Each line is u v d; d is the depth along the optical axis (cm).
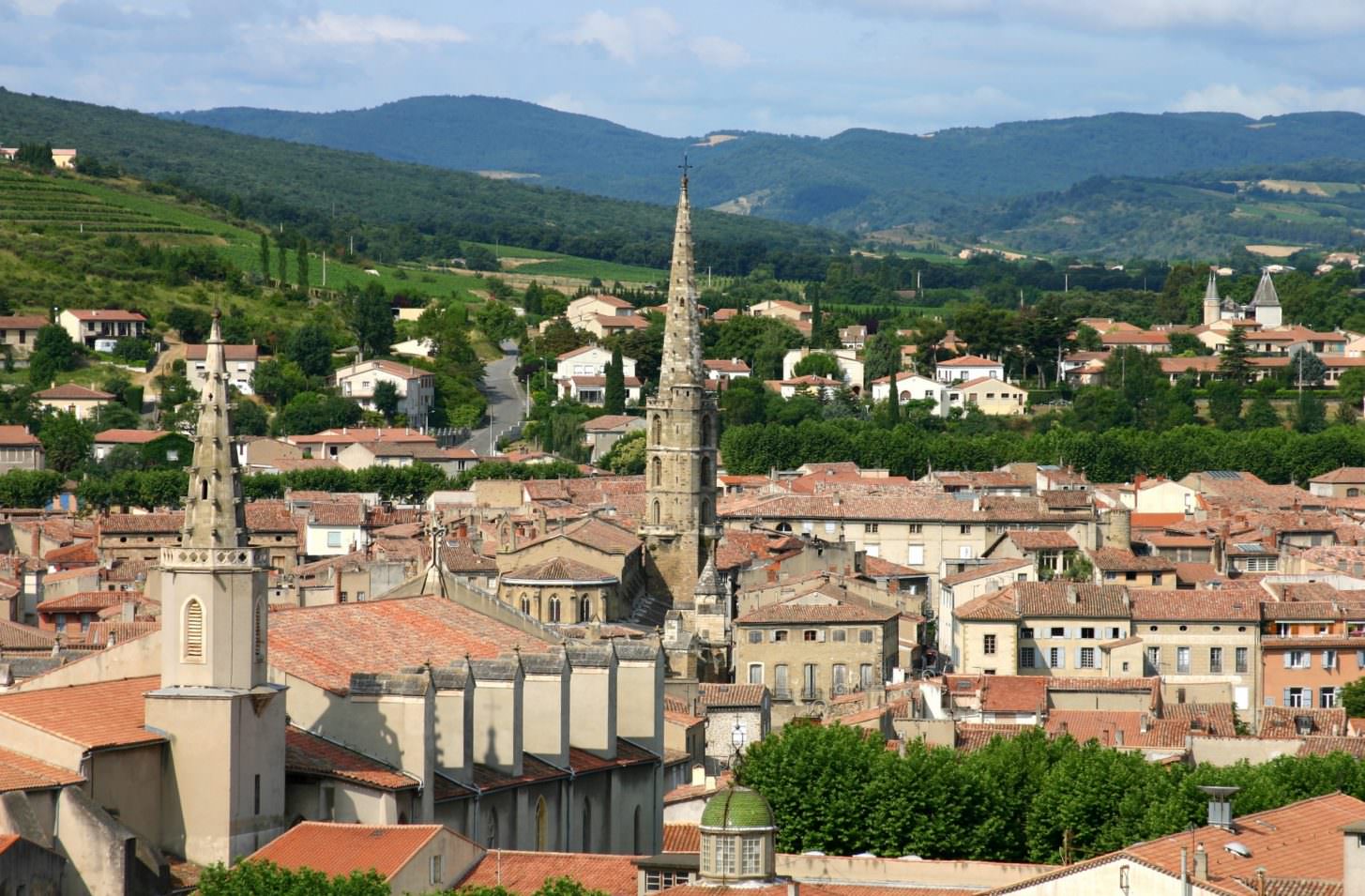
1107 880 16812
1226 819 18325
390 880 16375
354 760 18250
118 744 16850
